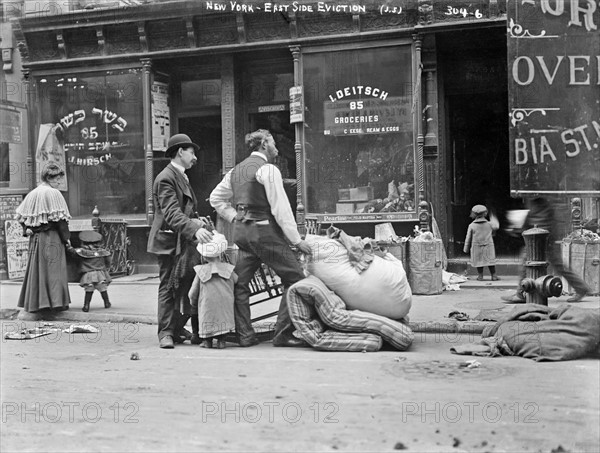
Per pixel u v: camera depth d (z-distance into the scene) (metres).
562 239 8.83
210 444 3.44
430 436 3.50
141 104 12.37
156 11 11.86
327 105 11.46
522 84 6.64
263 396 4.36
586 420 3.74
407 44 11.07
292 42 11.49
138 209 12.44
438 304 8.41
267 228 6.34
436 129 11.19
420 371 5.05
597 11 6.42
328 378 4.85
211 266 6.25
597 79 6.54
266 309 8.48
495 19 10.48
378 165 11.27
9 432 3.69
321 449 3.34
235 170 6.55
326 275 6.21
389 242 9.30
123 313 8.34
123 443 3.48
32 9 12.84
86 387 4.70
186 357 5.85
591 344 5.53
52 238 8.26
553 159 6.60
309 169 11.55
